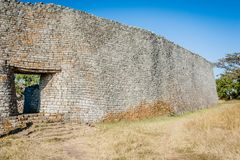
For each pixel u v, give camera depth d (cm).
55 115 1603
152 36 2511
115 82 1997
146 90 2298
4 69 1489
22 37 1598
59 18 1756
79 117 1689
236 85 4738
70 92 1692
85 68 1800
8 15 1568
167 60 2714
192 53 3453
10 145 1062
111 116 1895
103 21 2006
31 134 1277
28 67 1589
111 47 2028
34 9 1673
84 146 1088
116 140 1146
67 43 1752
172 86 2727
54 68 1678
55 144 1116
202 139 1048
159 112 2406
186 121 1628
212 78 4269
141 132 1378
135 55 2253
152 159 850
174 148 987
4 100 1450
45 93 1683
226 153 839
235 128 1173
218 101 4434
